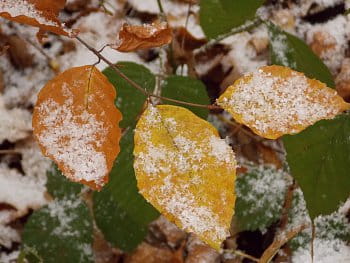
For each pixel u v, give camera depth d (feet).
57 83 1.87
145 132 1.85
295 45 2.21
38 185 2.45
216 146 1.84
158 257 2.45
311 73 2.21
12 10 1.86
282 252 2.45
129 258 2.44
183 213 1.81
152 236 2.46
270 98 1.83
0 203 2.44
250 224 2.30
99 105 1.88
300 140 2.12
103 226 2.31
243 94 1.84
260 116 1.83
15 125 2.46
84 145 1.86
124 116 2.18
